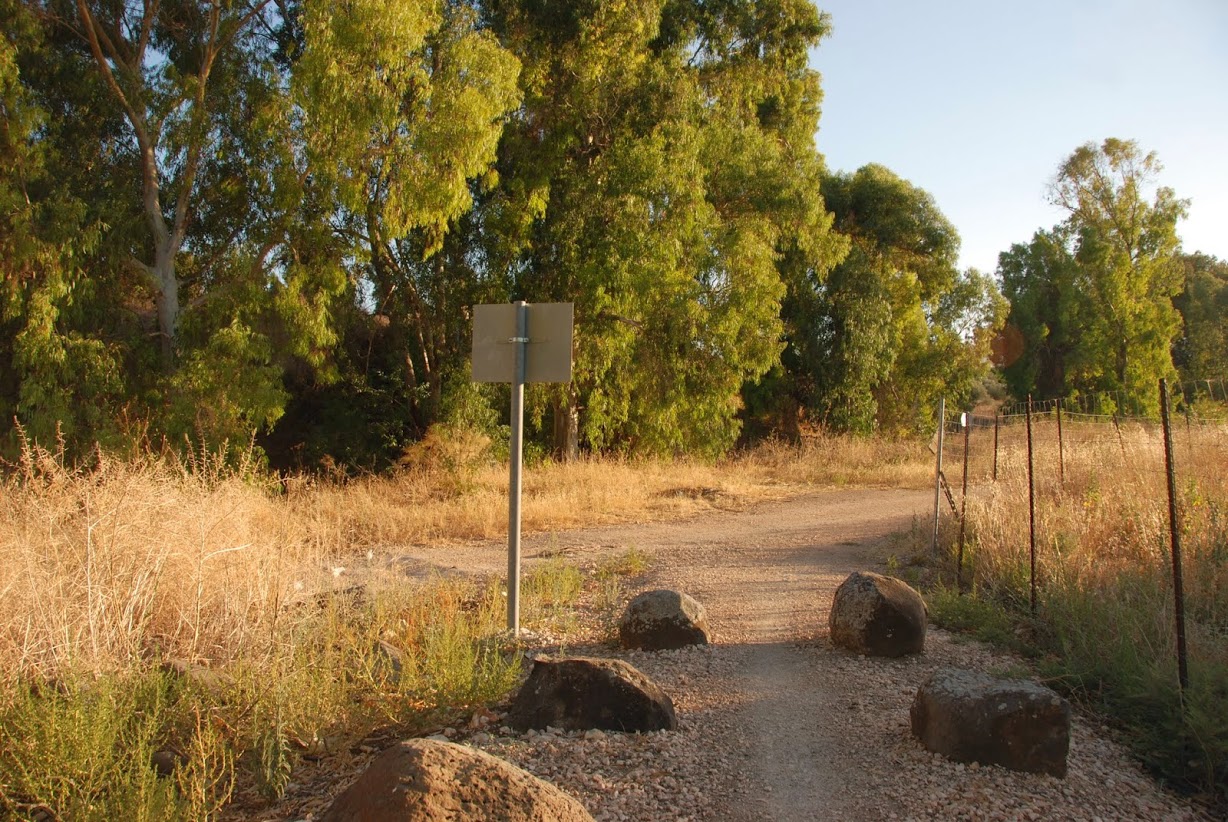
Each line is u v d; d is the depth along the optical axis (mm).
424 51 17078
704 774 4273
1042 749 4348
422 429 22078
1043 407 41031
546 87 20281
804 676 5910
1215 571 7582
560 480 17766
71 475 7566
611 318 21156
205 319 17328
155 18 17656
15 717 4188
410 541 12711
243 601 6215
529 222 19938
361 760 4543
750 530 13602
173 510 6992
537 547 12156
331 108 15695
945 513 11789
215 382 16078
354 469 21438
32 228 14938
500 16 19766
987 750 4395
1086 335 43594
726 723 5012
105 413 15836
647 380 22312
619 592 8695
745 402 32250
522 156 20484
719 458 24125
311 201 17672
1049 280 46656
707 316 21625
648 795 4023
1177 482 10305
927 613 7512
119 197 17031
